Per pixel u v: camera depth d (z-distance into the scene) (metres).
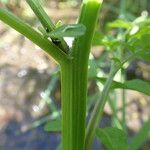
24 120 0.32
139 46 0.11
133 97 0.32
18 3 0.38
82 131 0.10
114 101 0.26
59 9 0.38
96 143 0.29
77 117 0.10
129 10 0.38
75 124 0.10
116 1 0.38
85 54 0.10
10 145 0.31
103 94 0.11
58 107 0.33
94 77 0.12
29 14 0.38
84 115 0.10
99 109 0.11
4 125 0.32
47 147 0.31
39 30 0.09
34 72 0.35
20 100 0.33
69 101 0.10
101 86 0.15
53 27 0.09
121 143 0.11
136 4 0.38
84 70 0.10
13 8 0.38
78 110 0.10
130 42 0.11
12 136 0.31
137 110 0.32
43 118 0.31
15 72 0.35
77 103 0.10
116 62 0.11
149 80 0.33
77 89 0.10
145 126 0.18
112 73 0.11
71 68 0.10
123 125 0.20
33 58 0.35
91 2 0.09
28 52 0.36
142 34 0.11
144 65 0.34
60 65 0.10
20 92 0.34
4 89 0.34
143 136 0.17
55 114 0.28
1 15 0.09
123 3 0.33
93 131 0.11
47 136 0.31
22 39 0.37
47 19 0.09
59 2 0.39
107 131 0.11
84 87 0.10
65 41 0.09
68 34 0.08
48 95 0.31
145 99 0.32
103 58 0.31
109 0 0.38
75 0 0.39
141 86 0.11
